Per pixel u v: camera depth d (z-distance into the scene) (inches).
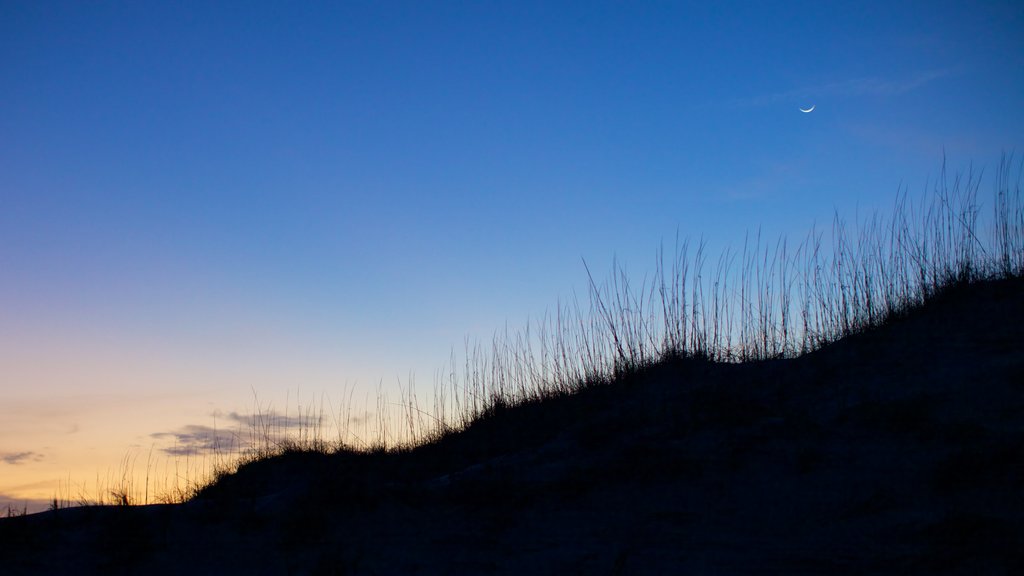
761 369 293.1
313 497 222.2
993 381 220.8
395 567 173.0
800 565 150.5
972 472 173.9
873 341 286.5
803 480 193.0
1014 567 136.6
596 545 176.6
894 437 205.3
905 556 147.8
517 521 198.7
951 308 292.5
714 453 221.0
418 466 300.5
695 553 163.3
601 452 245.4
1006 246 307.4
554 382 358.6
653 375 321.1
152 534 201.2
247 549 190.4
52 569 181.5
